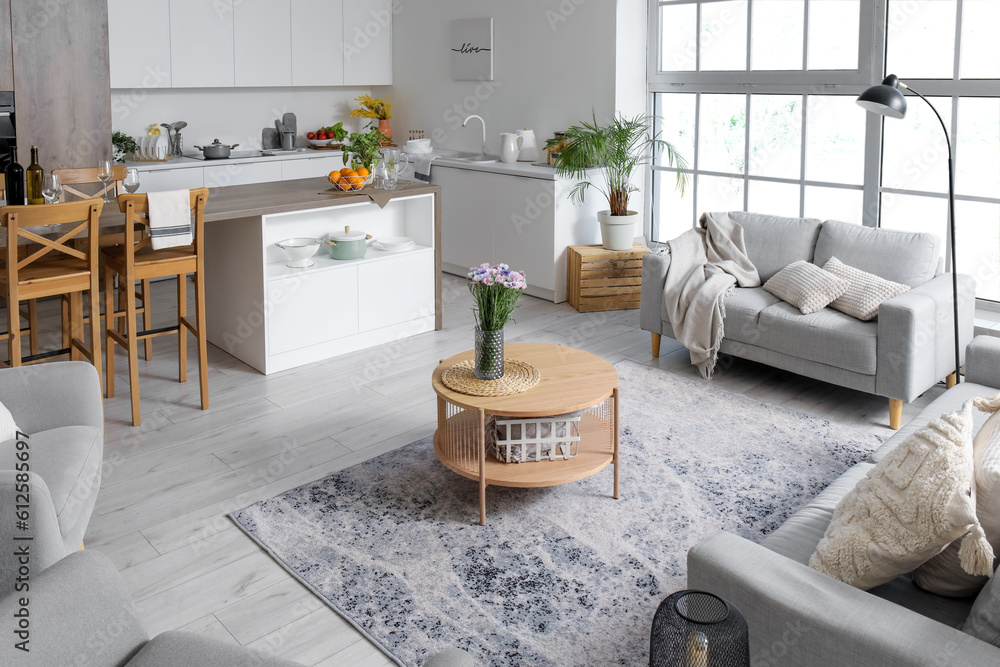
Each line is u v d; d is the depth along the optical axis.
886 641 1.62
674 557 2.85
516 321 5.47
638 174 6.09
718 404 4.11
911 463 1.87
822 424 3.89
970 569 1.73
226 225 4.54
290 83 6.67
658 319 4.69
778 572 1.84
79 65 5.51
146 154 6.17
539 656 2.38
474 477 3.07
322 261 4.73
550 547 2.91
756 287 4.56
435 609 2.59
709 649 1.65
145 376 4.46
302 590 2.69
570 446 3.21
